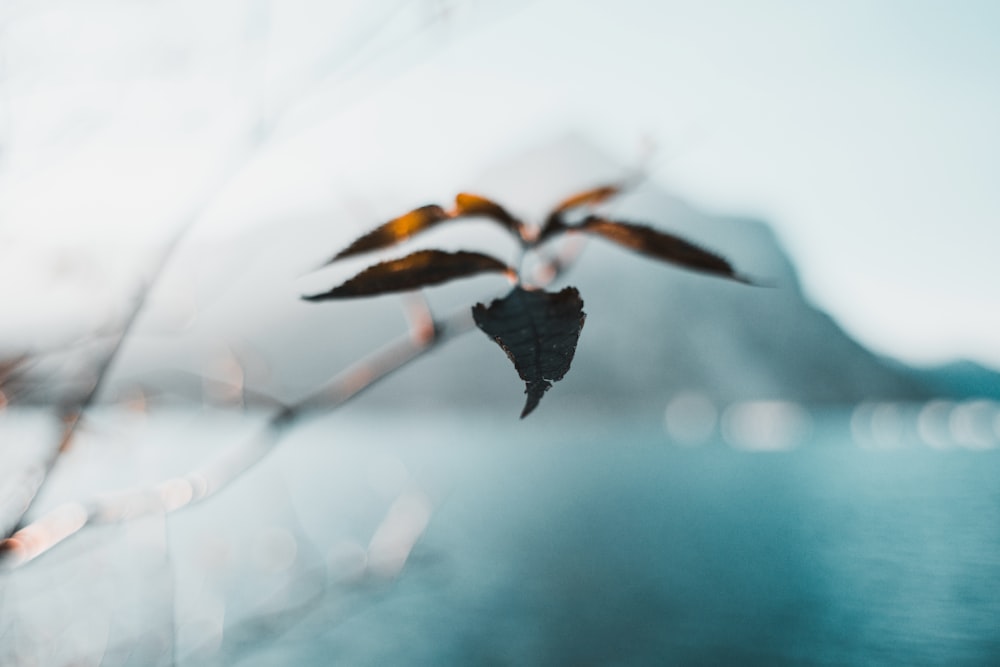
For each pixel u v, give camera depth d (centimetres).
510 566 8306
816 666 5634
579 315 57
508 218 83
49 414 151
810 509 11706
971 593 7512
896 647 6134
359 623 6519
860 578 8169
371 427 18812
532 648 5866
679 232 82
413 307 144
